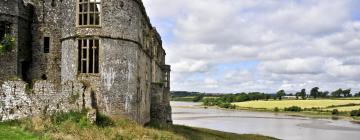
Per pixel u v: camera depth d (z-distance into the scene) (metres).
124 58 32.84
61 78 33.50
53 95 30.05
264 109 180.38
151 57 47.66
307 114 149.00
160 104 47.50
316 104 191.12
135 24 34.16
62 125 27.75
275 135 69.25
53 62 35.84
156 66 54.44
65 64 32.84
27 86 30.25
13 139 23.84
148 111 43.50
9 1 33.31
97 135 26.53
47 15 36.03
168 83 67.00
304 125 95.25
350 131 82.50
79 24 32.28
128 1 33.31
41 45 35.75
